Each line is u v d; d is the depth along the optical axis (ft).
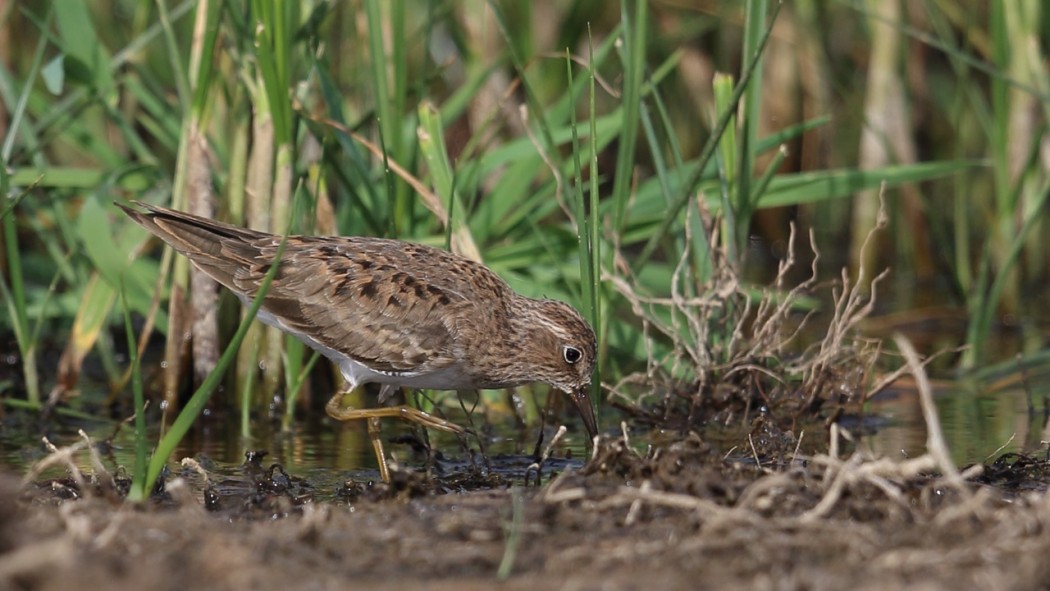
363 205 42.39
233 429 41.98
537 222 47.85
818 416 41.83
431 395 44.37
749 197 42.06
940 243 60.34
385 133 42.11
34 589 23.20
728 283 41.68
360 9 47.70
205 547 25.48
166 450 29.60
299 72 45.29
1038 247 61.41
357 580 24.75
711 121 53.52
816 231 66.18
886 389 45.68
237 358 43.65
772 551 25.54
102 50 45.01
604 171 62.85
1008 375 47.03
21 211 48.47
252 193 41.63
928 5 55.21
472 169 44.88
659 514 28.37
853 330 52.08
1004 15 51.60
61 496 31.50
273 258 37.37
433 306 37.55
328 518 28.22
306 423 42.86
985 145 64.59
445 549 26.45
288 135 41.01
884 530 27.12
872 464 28.32
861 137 60.44
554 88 58.34
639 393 45.01
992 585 23.40
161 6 41.70
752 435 38.63
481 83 49.01
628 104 39.78
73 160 55.52
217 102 45.44
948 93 65.31
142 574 23.67
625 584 24.38
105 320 44.34
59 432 41.09
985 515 27.48
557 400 43.91
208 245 37.58
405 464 37.45
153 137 56.85
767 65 61.98
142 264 46.62
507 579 24.89
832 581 24.09
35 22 43.11
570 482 30.12
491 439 40.88
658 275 47.39
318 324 37.29
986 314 48.49
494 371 38.52
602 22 60.29
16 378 47.06
